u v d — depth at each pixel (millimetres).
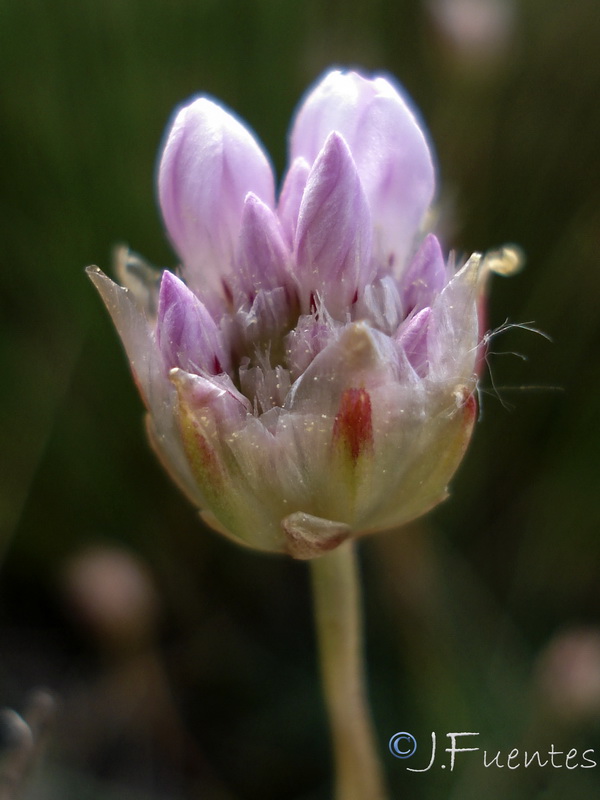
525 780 101
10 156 131
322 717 114
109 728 114
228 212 73
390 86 73
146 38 134
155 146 134
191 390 69
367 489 71
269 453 70
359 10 141
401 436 70
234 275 73
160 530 127
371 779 80
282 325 72
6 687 118
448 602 114
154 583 125
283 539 72
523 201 132
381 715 111
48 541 125
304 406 70
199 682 120
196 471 70
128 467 128
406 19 141
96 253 129
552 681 100
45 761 108
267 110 134
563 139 135
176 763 114
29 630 125
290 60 136
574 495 121
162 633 124
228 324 72
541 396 125
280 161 132
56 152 130
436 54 128
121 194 131
